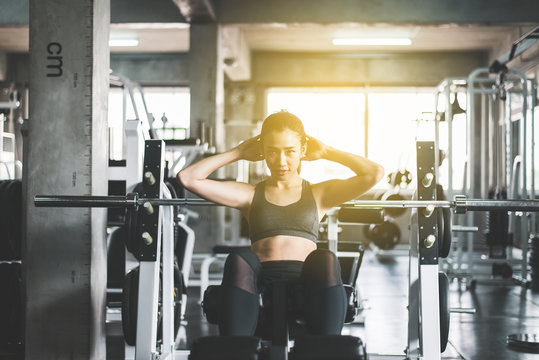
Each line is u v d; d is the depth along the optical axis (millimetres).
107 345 3342
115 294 3336
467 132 6094
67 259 2723
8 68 10867
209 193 2102
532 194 5887
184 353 2775
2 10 7383
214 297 2016
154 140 2230
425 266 2180
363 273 6637
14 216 3109
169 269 2543
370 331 3723
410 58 10711
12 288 3090
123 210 3600
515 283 5855
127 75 10984
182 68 10930
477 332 3725
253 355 1634
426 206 2143
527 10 7195
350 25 7449
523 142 5789
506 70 5785
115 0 7457
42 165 2748
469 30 9266
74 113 2736
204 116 7410
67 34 2748
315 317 1807
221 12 7449
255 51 10820
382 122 10875
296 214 2070
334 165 10672
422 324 2162
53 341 2727
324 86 10797
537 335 3520
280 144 2010
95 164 2770
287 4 7387
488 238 6156
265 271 1986
